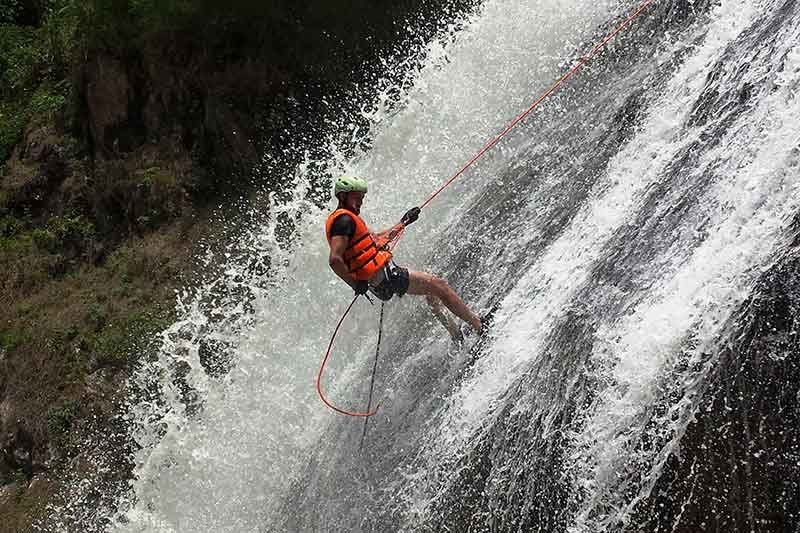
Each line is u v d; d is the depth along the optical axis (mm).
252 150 15250
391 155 13211
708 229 6957
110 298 14867
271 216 14086
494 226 10352
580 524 6605
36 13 22375
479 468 7730
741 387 6016
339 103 14523
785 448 5742
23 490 12969
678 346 6414
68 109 17844
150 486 11836
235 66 15438
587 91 11031
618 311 7113
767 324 6043
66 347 14312
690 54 9375
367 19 14430
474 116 12508
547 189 9977
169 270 14773
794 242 6195
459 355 8938
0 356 14641
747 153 7129
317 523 9656
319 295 12539
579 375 7086
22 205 17484
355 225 8422
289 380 11875
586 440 6746
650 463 6293
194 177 15578
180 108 15992
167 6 15594
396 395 9594
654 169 8297
